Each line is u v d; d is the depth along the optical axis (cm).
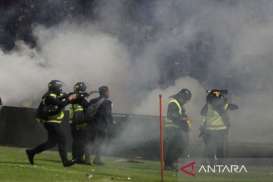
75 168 3397
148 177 3177
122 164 3784
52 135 3322
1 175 2883
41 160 3716
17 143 4794
